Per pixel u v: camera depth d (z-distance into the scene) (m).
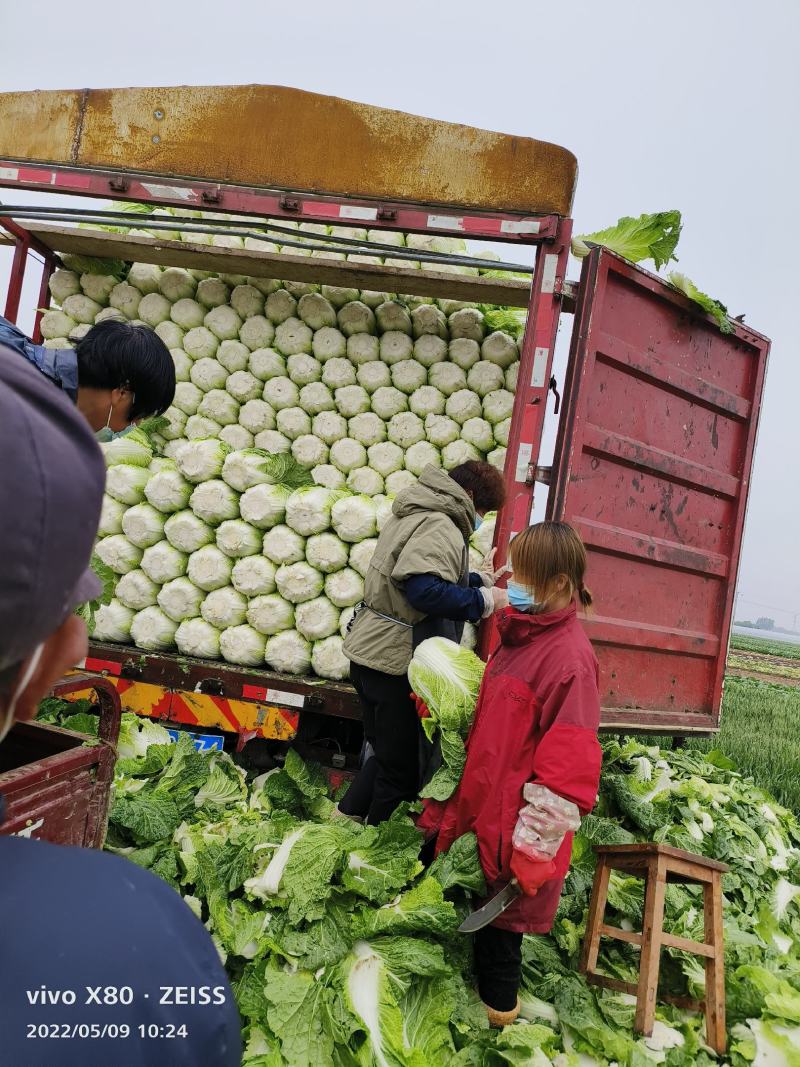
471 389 4.96
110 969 0.58
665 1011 2.65
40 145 4.00
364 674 3.30
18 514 0.52
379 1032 2.13
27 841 0.66
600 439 3.69
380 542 3.34
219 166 3.83
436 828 2.88
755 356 4.42
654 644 4.04
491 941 2.42
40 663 0.63
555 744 2.23
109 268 5.21
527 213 3.65
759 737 8.12
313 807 3.67
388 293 5.07
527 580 2.51
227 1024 0.63
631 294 3.82
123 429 2.82
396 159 3.73
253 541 4.22
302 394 5.09
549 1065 2.22
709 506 4.30
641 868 2.74
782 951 3.17
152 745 3.54
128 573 4.38
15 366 0.60
